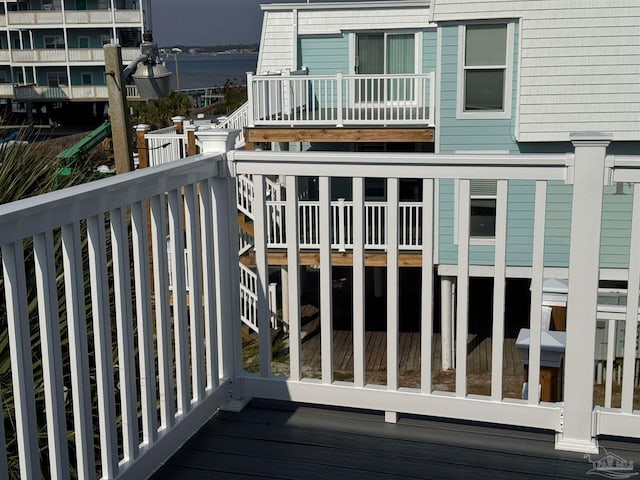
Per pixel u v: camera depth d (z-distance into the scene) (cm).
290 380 295
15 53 4456
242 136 1387
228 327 296
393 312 275
